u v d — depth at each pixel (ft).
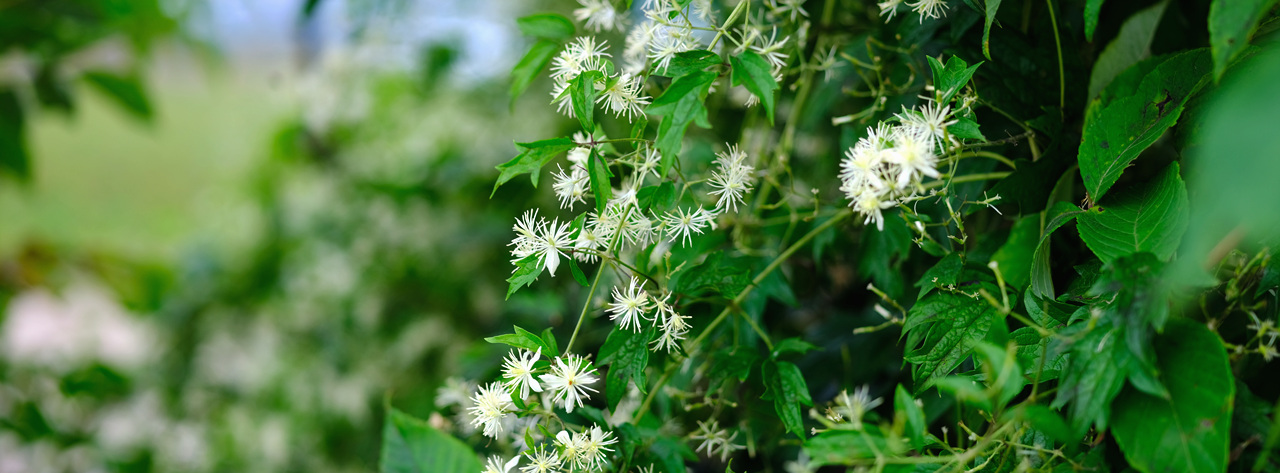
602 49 2.47
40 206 10.22
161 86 7.57
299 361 5.50
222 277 6.09
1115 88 2.41
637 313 2.43
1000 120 2.53
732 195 2.47
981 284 2.34
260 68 7.13
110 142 12.55
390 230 5.02
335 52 5.57
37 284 5.47
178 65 5.27
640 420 2.62
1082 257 2.48
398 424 2.58
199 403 5.72
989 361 2.15
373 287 5.01
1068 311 2.26
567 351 2.38
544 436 2.42
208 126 8.42
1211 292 2.27
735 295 2.53
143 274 5.81
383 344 4.92
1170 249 2.18
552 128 4.40
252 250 6.13
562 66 2.43
